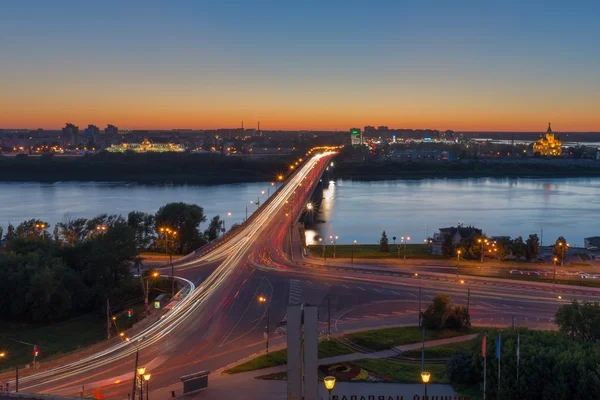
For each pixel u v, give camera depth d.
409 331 106.19
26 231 198.25
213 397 77.56
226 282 146.00
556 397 72.06
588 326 86.69
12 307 126.69
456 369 82.06
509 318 116.44
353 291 136.88
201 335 106.88
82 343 111.88
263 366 89.50
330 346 98.38
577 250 197.00
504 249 177.25
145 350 99.62
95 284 138.12
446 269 164.25
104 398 78.19
